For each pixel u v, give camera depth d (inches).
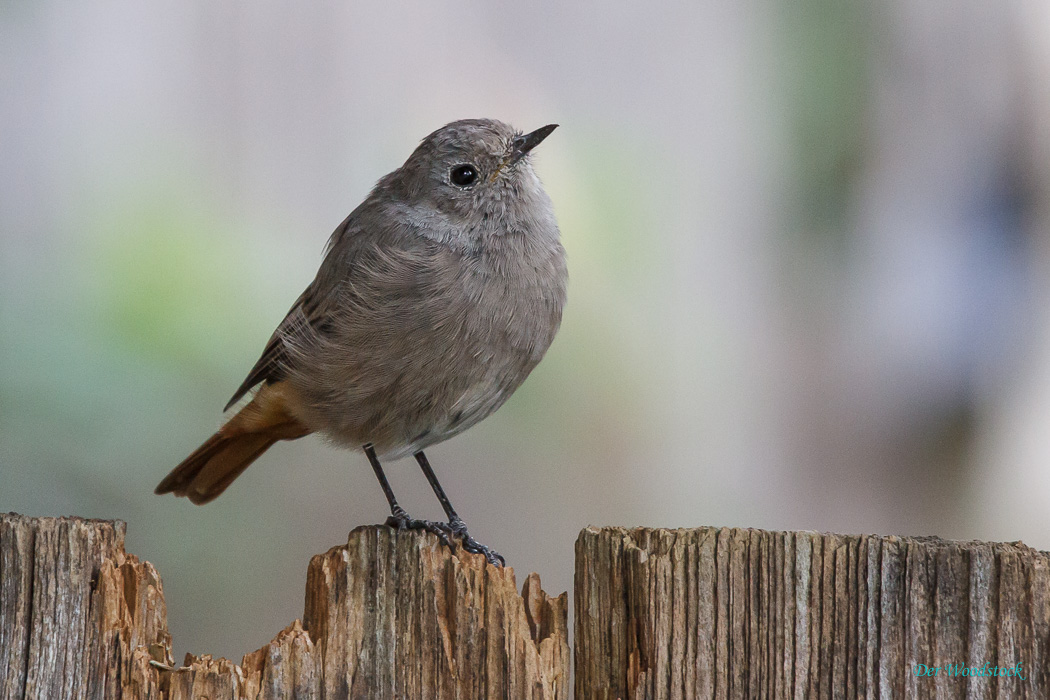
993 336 500.1
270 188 541.6
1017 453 491.8
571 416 500.4
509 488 487.5
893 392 509.7
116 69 545.6
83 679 179.5
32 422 393.1
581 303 513.0
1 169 514.3
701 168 539.8
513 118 545.0
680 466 510.6
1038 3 488.1
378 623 186.4
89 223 484.4
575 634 186.1
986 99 498.0
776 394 520.1
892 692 169.9
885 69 510.3
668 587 177.9
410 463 480.7
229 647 413.7
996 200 498.9
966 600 169.2
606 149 538.9
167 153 535.8
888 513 505.7
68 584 180.7
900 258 509.7
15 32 530.0
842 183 519.5
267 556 438.0
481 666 183.6
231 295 458.9
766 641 174.2
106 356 410.3
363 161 546.3
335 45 554.9
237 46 557.9
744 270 529.3
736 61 536.7
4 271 440.1
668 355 518.6
